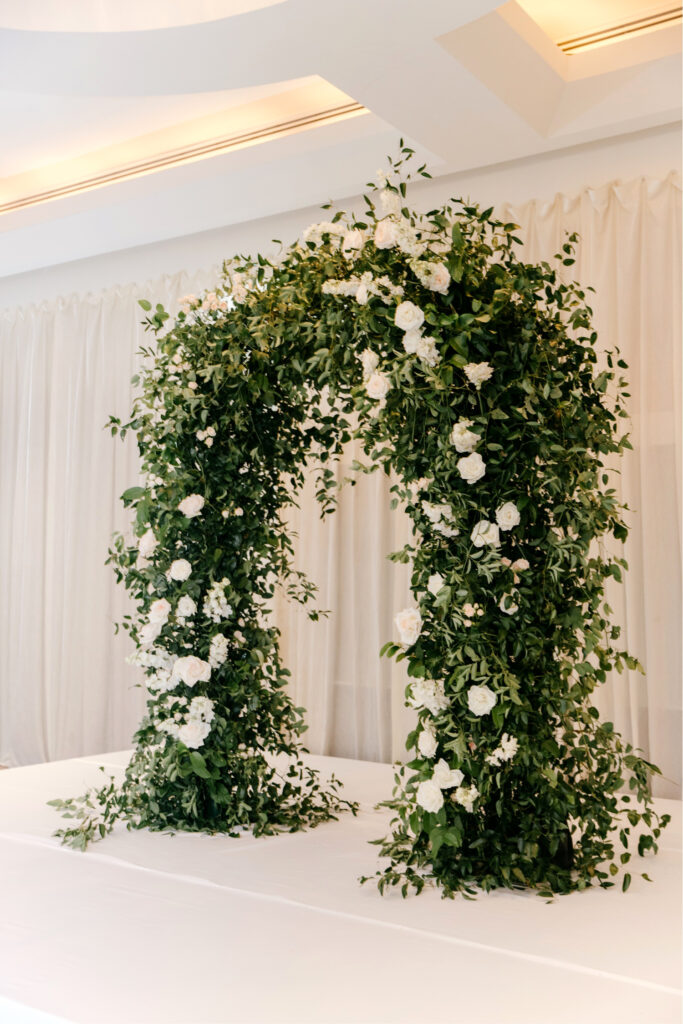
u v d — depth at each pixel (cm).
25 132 541
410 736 260
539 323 272
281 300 295
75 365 620
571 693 255
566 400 265
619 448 270
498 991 187
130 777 318
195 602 312
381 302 268
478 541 249
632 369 417
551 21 412
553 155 451
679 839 306
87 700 587
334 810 337
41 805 342
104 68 366
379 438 270
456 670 249
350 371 288
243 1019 174
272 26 337
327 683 499
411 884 254
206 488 308
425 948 209
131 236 567
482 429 250
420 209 486
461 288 262
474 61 368
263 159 501
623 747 266
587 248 436
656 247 417
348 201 511
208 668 301
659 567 402
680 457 401
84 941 212
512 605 248
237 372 303
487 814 260
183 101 501
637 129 417
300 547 511
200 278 570
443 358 255
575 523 255
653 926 223
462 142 433
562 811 253
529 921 227
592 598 258
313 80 480
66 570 611
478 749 254
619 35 409
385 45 350
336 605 501
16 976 193
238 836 303
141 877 259
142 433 321
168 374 314
